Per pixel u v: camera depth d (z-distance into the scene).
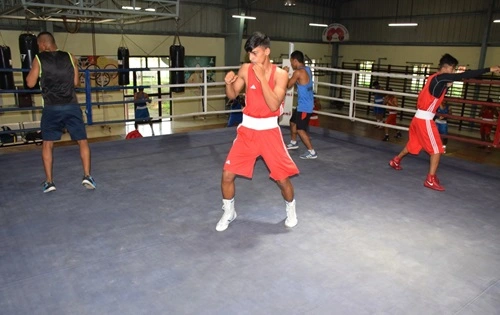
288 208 2.74
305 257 2.40
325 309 1.94
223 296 2.03
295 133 4.73
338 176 3.86
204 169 3.95
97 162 4.09
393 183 3.71
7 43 10.94
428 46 15.52
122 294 2.03
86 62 12.29
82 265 2.27
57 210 2.96
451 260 2.40
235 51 14.84
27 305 1.92
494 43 13.68
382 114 12.69
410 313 1.93
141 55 13.41
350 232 2.72
